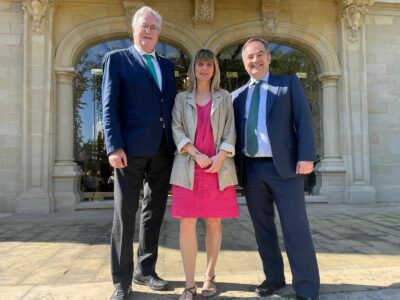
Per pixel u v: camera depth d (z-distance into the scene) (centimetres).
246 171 286
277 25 905
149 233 297
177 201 266
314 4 923
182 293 271
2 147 817
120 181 269
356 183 887
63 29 853
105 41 899
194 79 279
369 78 932
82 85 894
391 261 369
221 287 287
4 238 509
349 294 269
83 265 367
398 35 951
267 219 285
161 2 874
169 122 283
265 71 287
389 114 934
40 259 391
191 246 269
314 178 945
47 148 809
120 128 263
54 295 272
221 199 269
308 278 257
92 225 614
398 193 923
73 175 827
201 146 271
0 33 830
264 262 282
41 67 817
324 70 926
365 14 904
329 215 692
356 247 431
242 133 286
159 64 292
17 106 824
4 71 827
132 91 270
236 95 301
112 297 259
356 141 895
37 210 785
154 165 287
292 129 275
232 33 895
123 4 858
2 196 809
